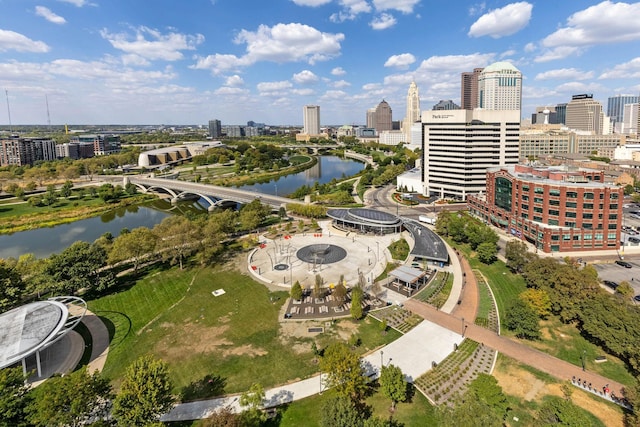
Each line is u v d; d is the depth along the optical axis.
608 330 80.94
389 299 113.31
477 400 58.66
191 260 149.38
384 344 90.25
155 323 103.25
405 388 67.94
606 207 145.50
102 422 58.22
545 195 154.38
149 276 135.25
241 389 75.75
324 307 109.25
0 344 80.75
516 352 85.38
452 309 106.44
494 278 127.12
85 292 123.38
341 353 70.12
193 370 82.19
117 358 88.19
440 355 85.31
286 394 73.75
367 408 69.62
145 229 148.00
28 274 121.44
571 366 79.81
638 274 125.31
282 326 99.38
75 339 97.19
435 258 137.75
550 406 60.91
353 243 169.38
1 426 55.28
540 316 99.25
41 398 58.12
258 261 147.50
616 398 70.00
